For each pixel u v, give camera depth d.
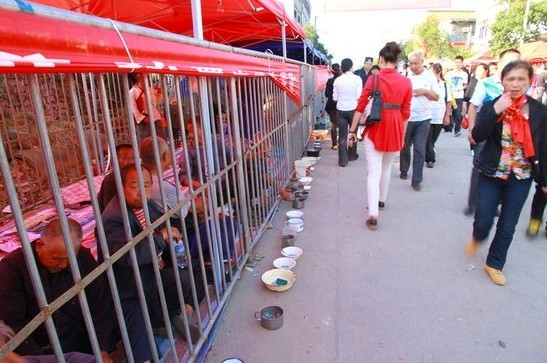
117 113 5.68
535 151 2.84
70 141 5.18
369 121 4.02
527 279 3.24
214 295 2.98
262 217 4.36
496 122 2.91
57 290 1.91
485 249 3.77
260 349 2.51
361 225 4.42
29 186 4.43
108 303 2.13
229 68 2.82
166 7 5.11
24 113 4.44
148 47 1.70
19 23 1.05
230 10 5.51
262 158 4.29
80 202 4.54
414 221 4.49
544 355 2.40
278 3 5.56
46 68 1.11
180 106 2.25
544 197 3.01
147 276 2.42
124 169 2.20
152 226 1.94
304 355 2.45
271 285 3.12
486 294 3.04
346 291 3.13
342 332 2.65
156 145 1.97
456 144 9.09
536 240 3.95
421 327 2.68
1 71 1.00
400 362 2.37
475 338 2.56
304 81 8.20
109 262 1.61
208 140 2.70
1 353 1.10
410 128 5.54
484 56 20.73
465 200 5.14
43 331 1.99
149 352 2.25
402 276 3.32
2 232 3.75
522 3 25.83
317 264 3.56
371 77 4.12
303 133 8.20
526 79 2.71
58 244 1.79
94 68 1.32
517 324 2.69
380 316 2.81
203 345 2.51
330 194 5.59
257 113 4.07
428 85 5.38
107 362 2.07
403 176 6.19
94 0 4.95
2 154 1.10
